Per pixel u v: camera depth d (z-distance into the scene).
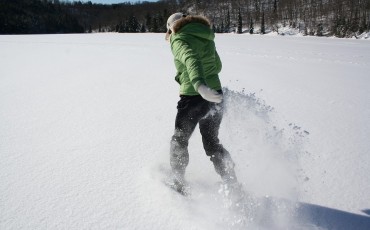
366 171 2.79
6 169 2.72
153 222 2.05
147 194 2.36
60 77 7.02
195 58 2.05
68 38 22.97
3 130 3.69
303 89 5.86
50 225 2.01
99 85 6.14
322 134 3.64
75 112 4.41
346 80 6.79
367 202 2.34
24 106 4.72
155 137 3.49
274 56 11.10
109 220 2.07
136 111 4.45
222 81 6.48
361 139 3.50
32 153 3.05
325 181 2.62
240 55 11.33
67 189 2.41
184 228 2.01
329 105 4.84
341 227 2.06
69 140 3.39
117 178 2.58
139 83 6.32
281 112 4.46
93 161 2.89
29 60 9.96
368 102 5.03
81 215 2.11
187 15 2.49
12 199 2.27
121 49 13.50
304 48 14.45
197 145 3.26
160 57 10.56
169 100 5.04
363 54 11.89
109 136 3.51
